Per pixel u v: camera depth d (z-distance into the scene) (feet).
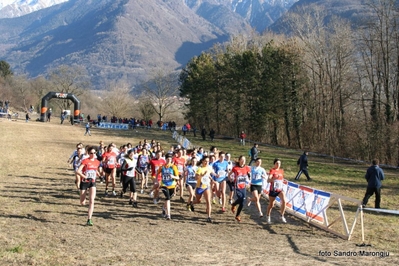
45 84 341.00
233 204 42.37
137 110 308.81
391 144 115.24
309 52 149.59
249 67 172.96
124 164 47.52
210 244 32.78
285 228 40.29
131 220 40.09
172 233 35.96
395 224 42.42
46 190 53.21
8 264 24.47
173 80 285.02
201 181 41.93
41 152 102.78
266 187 57.11
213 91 206.90
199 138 179.93
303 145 167.63
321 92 153.89
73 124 213.87
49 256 26.66
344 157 133.69
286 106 164.55
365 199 50.93
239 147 142.31
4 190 51.01
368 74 130.21
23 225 34.81
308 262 27.86
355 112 141.69
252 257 29.04
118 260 26.81
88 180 37.65
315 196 42.09
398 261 28.89
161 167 42.34
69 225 36.17
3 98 307.99
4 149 102.12
